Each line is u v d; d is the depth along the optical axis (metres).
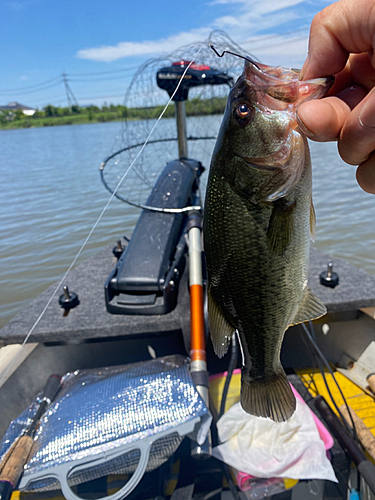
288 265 0.27
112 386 0.48
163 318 0.57
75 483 0.42
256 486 0.44
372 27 0.21
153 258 0.60
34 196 2.43
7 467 0.40
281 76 0.26
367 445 0.48
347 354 0.64
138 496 0.43
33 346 0.58
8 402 0.52
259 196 0.26
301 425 0.48
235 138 0.27
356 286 0.64
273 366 0.29
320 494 0.44
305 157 0.26
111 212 2.00
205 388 0.44
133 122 0.72
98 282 0.74
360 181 0.24
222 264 0.28
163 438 0.41
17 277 1.37
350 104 0.23
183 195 0.69
